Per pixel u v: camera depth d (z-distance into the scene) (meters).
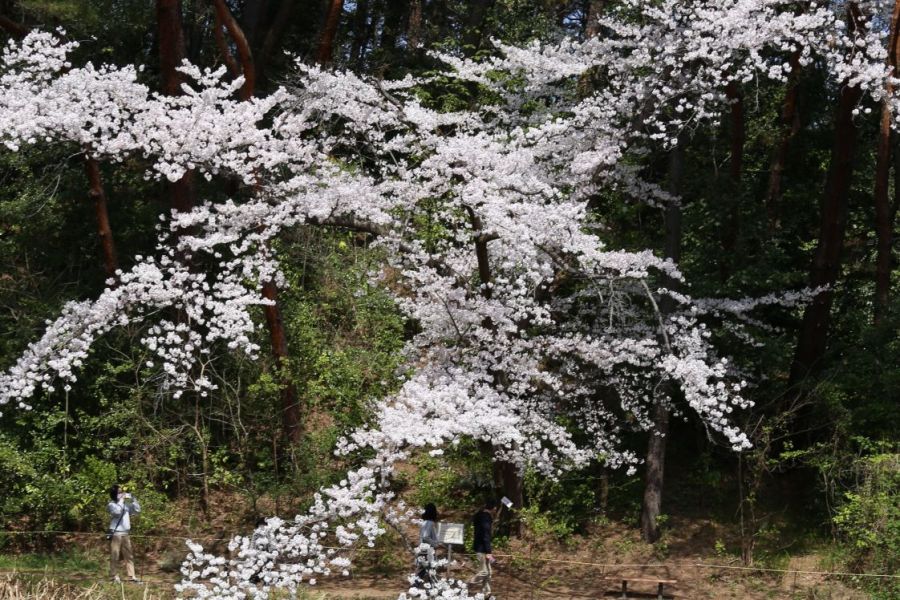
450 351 11.53
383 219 10.59
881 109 14.08
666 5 11.45
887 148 13.85
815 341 14.33
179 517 14.10
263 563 8.60
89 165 13.83
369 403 13.59
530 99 13.70
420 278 11.17
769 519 13.61
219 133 9.96
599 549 13.50
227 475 13.75
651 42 11.90
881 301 14.06
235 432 14.20
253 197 11.41
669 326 12.26
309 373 14.80
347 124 11.59
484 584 10.92
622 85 13.08
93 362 14.61
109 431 14.52
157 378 13.86
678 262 13.76
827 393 13.07
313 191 10.95
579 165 11.50
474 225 11.16
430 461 13.73
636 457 13.65
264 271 10.23
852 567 12.09
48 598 10.55
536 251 10.83
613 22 12.86
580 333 12.98
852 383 13.25
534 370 11.62
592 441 13.36
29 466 13.35
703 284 14.03
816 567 12.47
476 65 13.34
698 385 10.92
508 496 12.93
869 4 11.41
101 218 14.06
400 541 13.20
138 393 13.72
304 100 11.36
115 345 14.74
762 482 14.29
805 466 13.76
